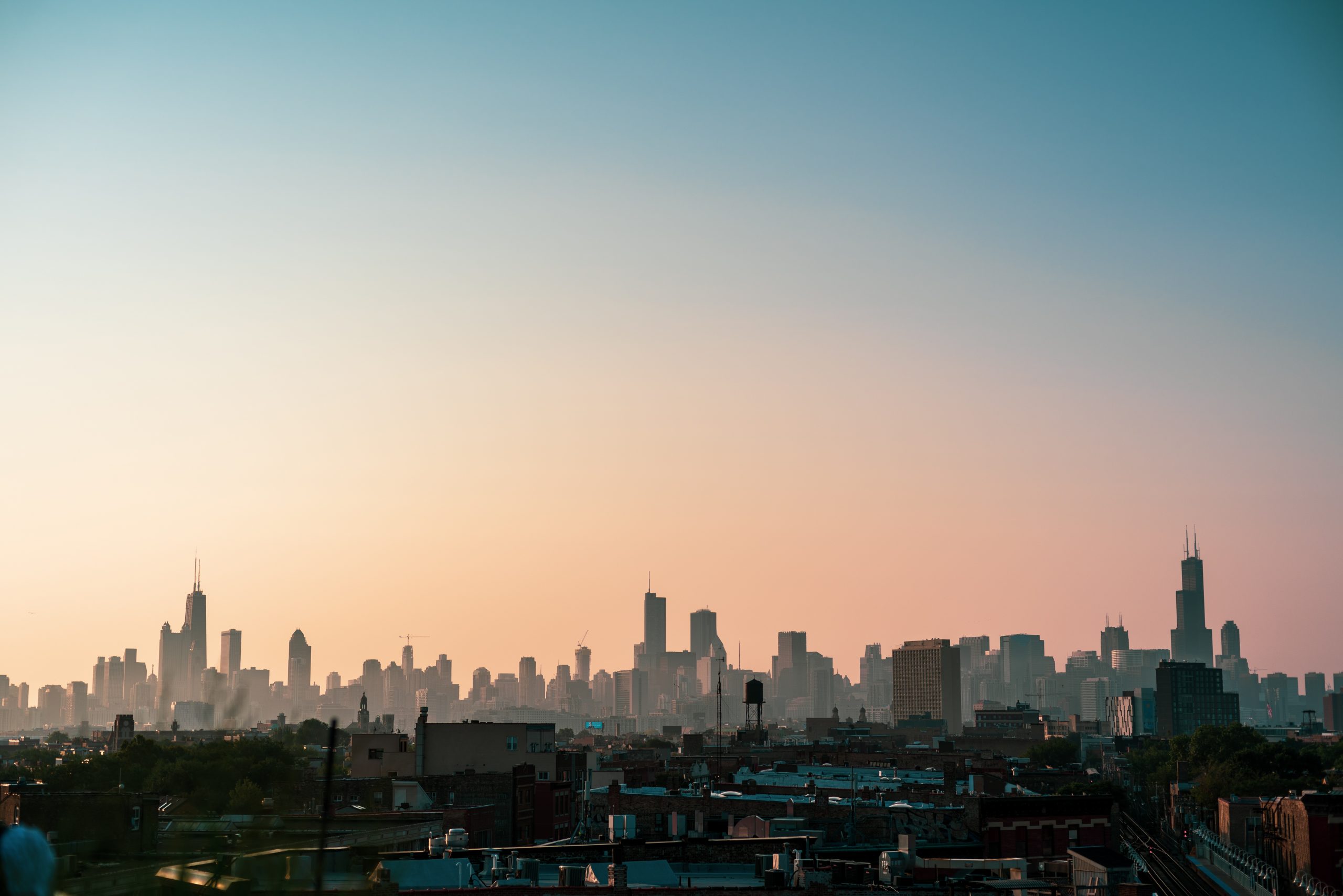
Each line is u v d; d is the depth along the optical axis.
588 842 70.94
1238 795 197.25
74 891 40.84
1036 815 100.81
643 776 178.12
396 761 149.38
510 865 66.62
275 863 43.44
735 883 64.31
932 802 127.81
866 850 87.69
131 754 161.25
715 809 116.31
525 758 148.12
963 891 62.78
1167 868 152.00
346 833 80.62
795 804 111.56
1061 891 79.12
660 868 68.38
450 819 107.56
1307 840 122.75
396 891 45.59
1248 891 135.00
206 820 58.91
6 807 68.94
